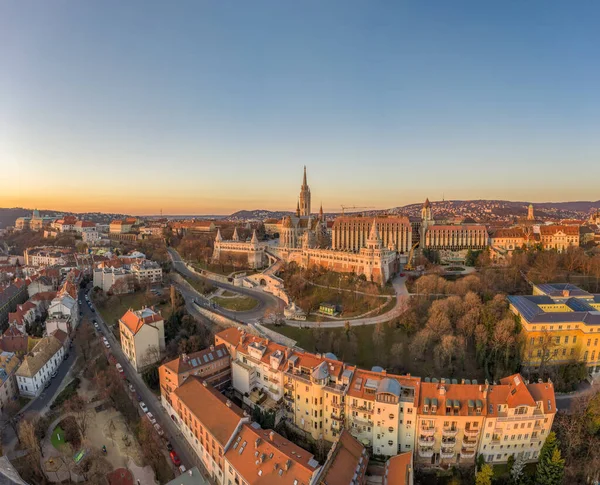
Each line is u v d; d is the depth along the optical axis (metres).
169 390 158.38
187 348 193.50
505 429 123.50
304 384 142.00
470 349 175.12
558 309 179.12
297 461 104.88
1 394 164.75
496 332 166.00
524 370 164.50
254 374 160.88
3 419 160.00
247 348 165.00
